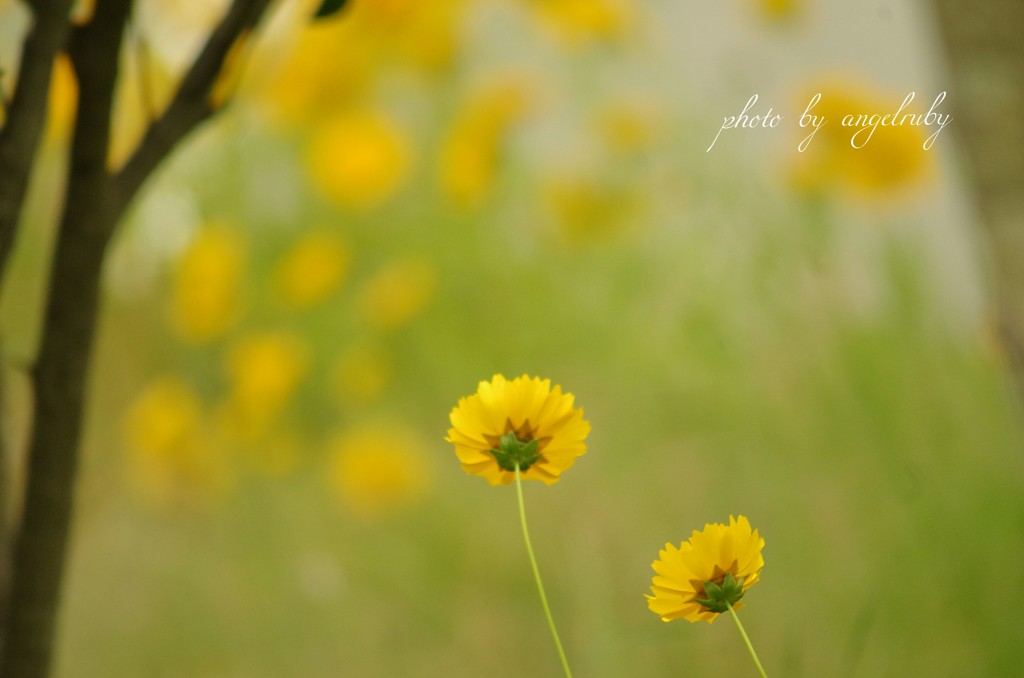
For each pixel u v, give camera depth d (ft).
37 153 6.17
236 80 6.36
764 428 11.14
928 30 11.02
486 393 6.17
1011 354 8.38
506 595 11.89
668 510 12.08
